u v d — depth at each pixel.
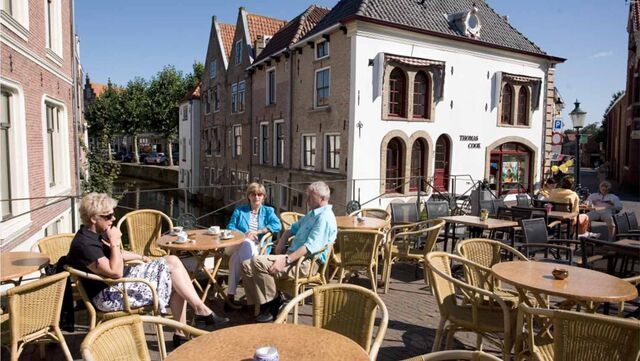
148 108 40.06
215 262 5.00
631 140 22.89
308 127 15.60
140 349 2.31
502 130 16.16
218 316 4.61
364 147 13.27
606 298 2.97
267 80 18.94
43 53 8.76
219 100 25.38
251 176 20.88
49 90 9.14
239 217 5.60
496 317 3.54
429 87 14.37
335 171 14.28
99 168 12.96
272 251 5.77
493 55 15.67
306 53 15.65
